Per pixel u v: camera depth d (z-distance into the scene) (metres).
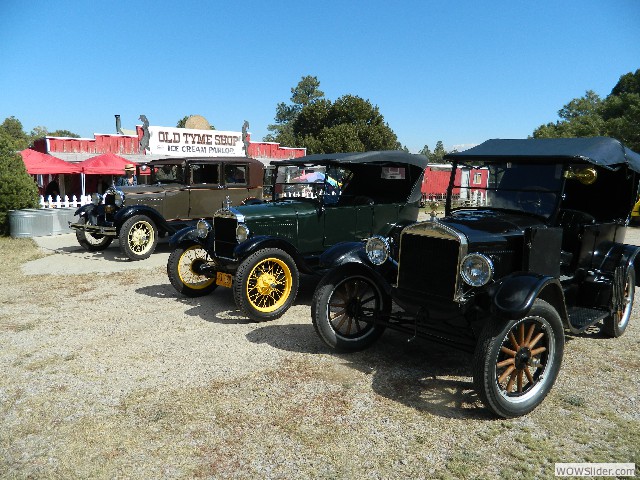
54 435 3.33
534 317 3.65
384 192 7.95
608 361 4.70
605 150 4.79
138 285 7.79
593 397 3.94
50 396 3.90
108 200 10.38
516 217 4.70
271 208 6.74
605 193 5.71
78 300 6.83
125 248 9.74
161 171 11.31
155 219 10.26
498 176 5.05
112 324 5.74
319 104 49.12
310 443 3.24
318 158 7.25
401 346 5.07
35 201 13.70
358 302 4.91
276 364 4.56
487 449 3.19
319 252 7.12
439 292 4.04
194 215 11.00
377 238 4.69
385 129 47.38
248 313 5.72
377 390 4.03
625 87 47.34
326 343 4.76
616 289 4.96
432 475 2.91
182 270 7.08
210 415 3.61
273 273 6.02
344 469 2.96
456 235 3.88
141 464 3.01
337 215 7.24
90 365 4.52
